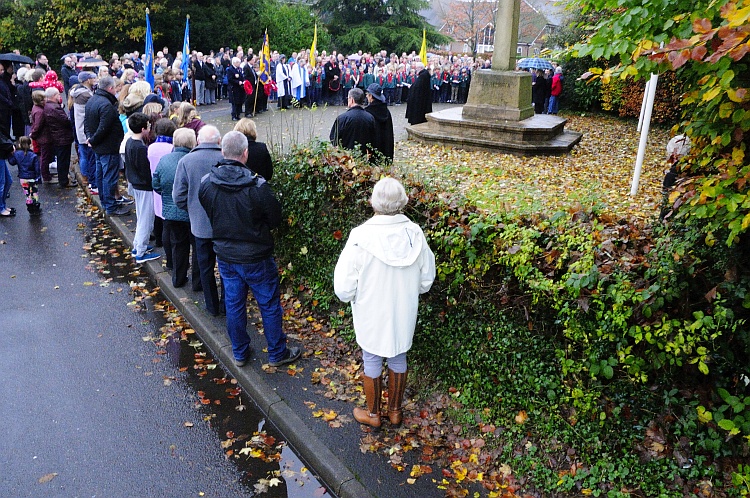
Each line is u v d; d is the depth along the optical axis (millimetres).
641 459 3449
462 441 3967
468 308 4145
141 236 6824
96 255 7254
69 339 5312
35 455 3869
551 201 6727
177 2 29938
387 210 3684
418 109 15016
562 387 3715
